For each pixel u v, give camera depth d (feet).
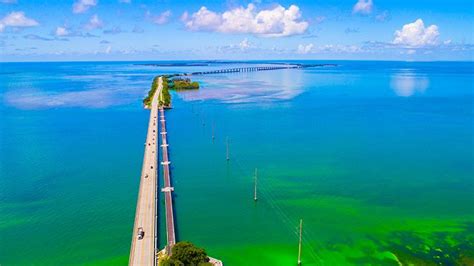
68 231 223.30
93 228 227.40
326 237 216.54
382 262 193.57
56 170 319.27
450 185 284.41
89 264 193.36
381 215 240.12
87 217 240.12
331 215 240.94
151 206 234.79
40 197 267.39
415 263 192.03
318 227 226.99
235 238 216.13
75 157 353.31
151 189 260.01
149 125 457.68
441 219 234.38
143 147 385.70
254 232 222.28
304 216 240.53
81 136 429.38
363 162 335.67
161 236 216.13
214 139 417.69
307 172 312.91
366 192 273.13
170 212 236.22
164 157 341.41
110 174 310.86
